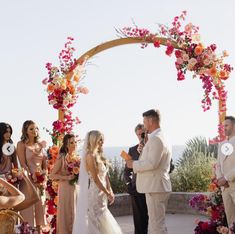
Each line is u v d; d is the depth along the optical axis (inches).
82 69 331.6
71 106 331.0
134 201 321.4
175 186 499.2
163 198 272.8
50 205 318.0
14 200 164.6
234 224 269.7
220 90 303.1
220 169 285.6
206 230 301.0
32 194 174.2
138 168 270.5
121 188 483.8
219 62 303.7
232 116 279.4
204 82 304.7
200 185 497.0
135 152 325.4
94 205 288.8
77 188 306.7
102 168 291.6
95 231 287.6
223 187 281.4
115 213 454.9
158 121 272.7
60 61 330.3
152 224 272.7
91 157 288.0
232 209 281.3
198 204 308.8
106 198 295.4
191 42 305.1
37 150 314.3
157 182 270.4
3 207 163.0
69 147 311.0
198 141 597.9
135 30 316.5
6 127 299.0
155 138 268.1
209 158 532.4
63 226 304.5
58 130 327.0
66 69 331.0
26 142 313.1
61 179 305.6
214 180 304.8
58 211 306.5
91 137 290.4
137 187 279.0
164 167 272.4
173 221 422.0
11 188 167.0
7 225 161.9
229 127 277.6
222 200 301.0
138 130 323.0
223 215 300.7
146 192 272.4
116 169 490.3
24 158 309.3
